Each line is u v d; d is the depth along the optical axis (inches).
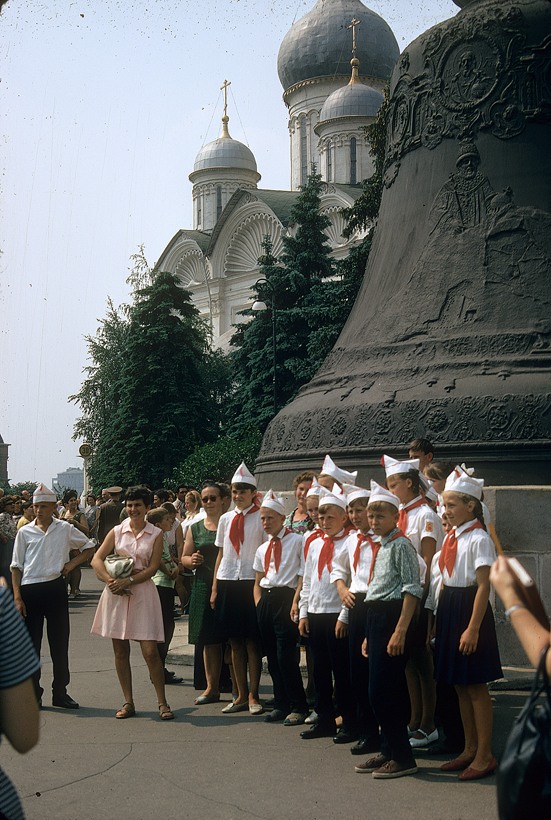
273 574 340.5
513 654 365.7
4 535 601.9
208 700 374.3
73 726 333.4
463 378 422.9
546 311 431.8
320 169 3267.7
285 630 336.2
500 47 457.7
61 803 243.8
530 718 131.9
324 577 313.6
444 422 414.0
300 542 342.3
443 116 468.1
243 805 239.9
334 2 3425.2
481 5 471.8
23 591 370.9
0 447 3919.8
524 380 412.5
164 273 1926.7
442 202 463.8
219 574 361.7
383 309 473.4
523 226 444.1
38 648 375.2
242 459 1395.2
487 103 458.0
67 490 796.6
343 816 230.5
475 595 266.5
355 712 307.1
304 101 3417.8
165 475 1851.6
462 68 464.4
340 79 3366.1
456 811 233.8
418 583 269.6
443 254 457.4
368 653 272.1
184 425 1867.6
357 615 291.1
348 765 277.9
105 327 2287.2
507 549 374.9
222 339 3147.1
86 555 378.6
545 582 370.6
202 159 3703.3
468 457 405.4
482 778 261.4
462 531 272.2
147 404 1881.2
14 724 128.4
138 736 317.1
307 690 363.6
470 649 259.8
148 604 348.2
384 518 275.1
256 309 1573.6
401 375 441.4
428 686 303.9
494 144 456.8
